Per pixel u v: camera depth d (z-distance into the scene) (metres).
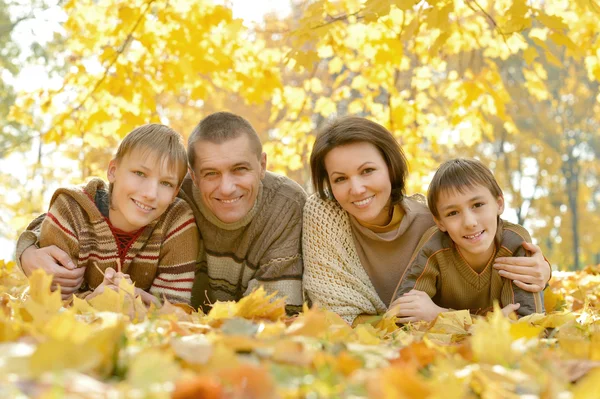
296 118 5.99
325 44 4.92
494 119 19.47
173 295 2.74
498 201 2.76
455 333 2.06
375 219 2.94
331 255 2.85
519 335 1.61
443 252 2.77
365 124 2.84
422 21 3.56
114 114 5.03
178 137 2.69
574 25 4.45
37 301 1.61
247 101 5.04
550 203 22.91
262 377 0.87
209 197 2.81
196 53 4.46
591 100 21.30
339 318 1.87
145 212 2.60
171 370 0.90
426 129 5.87
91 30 4.82
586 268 5.09
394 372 0.92
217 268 3.04
